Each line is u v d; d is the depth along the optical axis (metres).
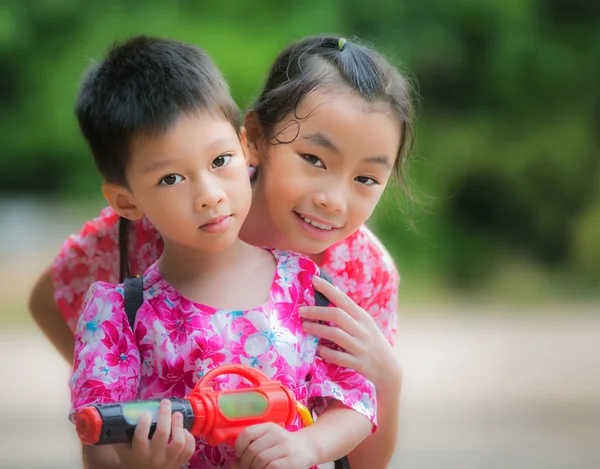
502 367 16.02
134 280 3.84
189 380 3.71
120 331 3.73
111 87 3.76
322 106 4.07
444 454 11.45
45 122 26.31
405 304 22.73
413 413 13.32
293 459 3.51
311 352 3.93
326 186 4.09
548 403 13.83
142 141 3.60
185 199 3.61
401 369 4.21
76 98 4.06
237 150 3.72
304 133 4.09
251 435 3.46
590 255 25.89
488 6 26.59
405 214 5.09
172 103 3.60
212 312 3.79
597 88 27.44
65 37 25.84
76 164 27.09
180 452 3.29
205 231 3.63
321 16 25.06
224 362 3.73
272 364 3.78
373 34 26.39
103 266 4.74
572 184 26.80
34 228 25.86
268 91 4.36
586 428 12.59
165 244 3.90
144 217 4.59
